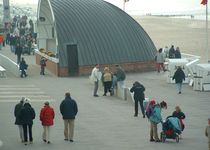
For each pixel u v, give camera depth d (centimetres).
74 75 4966
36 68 5319
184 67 4491
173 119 2394
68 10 5278
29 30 7494
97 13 5409
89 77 4709
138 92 3023
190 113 3183
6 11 8731
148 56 5384
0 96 3750
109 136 2525
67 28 5088
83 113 3145
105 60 5088
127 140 2434
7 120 2916
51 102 3525
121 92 3681
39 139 2444
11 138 2472
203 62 5559
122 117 3028
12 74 4912
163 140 2392
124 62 5184
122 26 5400
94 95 3784
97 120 2936
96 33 5194
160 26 12244
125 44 5275
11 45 6475
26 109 2330
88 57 5028
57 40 4984
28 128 2400
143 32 5562
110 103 3512
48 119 2355
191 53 7225
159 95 3884
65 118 2391
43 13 5741
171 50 5681
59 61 4903
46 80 4606
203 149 2238
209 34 10275
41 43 5841
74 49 4991
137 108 3042
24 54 6391
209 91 4097
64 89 4109
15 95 3794
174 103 3544
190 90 4156
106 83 3794
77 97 3744
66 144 2350
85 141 2416
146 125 2798
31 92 3931
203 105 3472
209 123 2091
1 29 7994
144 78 4844
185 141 2411
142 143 2372
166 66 5359
